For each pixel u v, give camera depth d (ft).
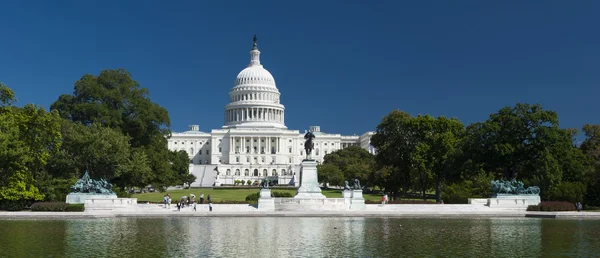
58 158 232.32
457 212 190.08
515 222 158.20
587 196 233.14
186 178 479.82
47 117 215.31
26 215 172.86
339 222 158.71
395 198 302.86
